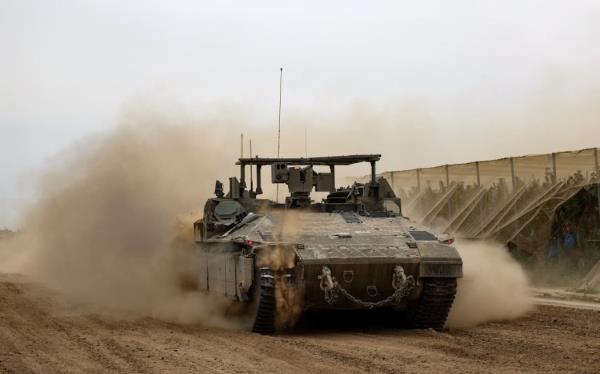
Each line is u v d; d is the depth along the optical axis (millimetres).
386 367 10055
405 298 14438
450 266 14016
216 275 16203
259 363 10367
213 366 10078
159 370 9781
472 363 10375
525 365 10180
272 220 15297
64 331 13961
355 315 16672
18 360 10766
